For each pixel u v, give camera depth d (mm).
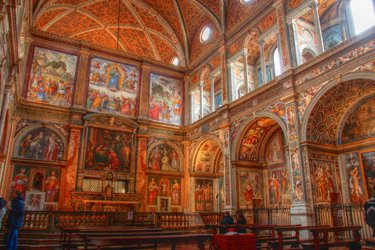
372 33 12469
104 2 25422
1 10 9359
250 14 20766
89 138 22141
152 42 28812
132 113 24609
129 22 27438
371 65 12508
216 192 25344
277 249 10461
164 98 26156
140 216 18375
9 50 13102
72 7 24859
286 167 19531
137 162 23500
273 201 20062
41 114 21328
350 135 15516
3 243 12367
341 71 13727
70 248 11781
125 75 25188
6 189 19172
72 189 20703
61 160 21094
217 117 22328
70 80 23000
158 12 26891
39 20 24594
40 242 13422
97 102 23469
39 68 22078
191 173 24781
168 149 25219
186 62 27391
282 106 16688
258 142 21000
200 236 8391
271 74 22781
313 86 15016
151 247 13102
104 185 21750
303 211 14070
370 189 14234
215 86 28328
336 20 18656
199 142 24344
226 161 20594
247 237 8414
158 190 23828
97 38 28578
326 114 15500
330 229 10047
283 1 17812
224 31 23094
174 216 19906
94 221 16266
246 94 19406
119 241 7391
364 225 14062
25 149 20312
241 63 23500
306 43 17328
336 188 15242
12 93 16469
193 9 25703
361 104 15055
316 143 15211
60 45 23250
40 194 19938
